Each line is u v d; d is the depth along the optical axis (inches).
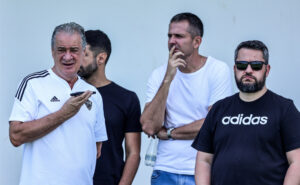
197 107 504.4
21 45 623.2
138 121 516.7
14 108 439.8
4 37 622.2
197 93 504.1
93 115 455.5
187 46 501.7
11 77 621.6
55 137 438.3
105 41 515.8
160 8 618.2
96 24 623.5
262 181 414.3
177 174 501.4
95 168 498.0
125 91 517.0
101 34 517.3
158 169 508.7
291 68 611.2
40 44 623.5
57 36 440.5
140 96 621.6
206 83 504.4
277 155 417.1
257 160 415.2
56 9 623.5
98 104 466.0
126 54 623.2
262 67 421.7
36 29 624.1
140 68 621.6
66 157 438.6
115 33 623.2
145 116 507.2
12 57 621.9
